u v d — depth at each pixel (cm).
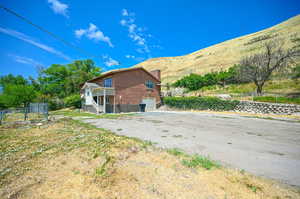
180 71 5256
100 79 2017
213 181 226
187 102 1889
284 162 319
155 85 2188
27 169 267
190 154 354
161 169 264
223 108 1585
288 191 209
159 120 1003
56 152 357
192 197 187
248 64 1809
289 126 774
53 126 755
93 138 492
